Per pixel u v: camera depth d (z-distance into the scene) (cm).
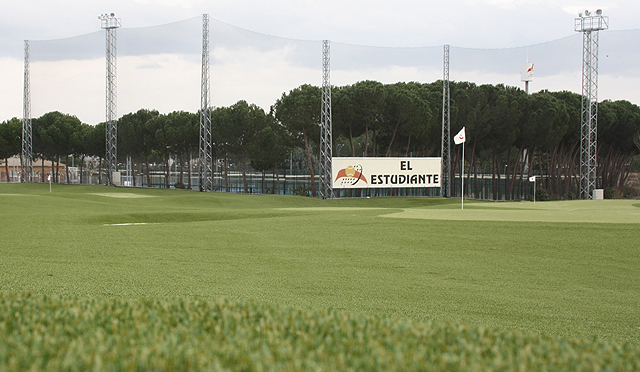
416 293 1866
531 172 13012
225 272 2152
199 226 3588
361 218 4038
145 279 1958
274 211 5166
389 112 10875
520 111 11312
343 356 757
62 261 2272
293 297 1752
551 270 2288
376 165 9975
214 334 859
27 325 877
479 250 2716
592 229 3266
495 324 1519
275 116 10975
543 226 3409
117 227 3497
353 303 1695
